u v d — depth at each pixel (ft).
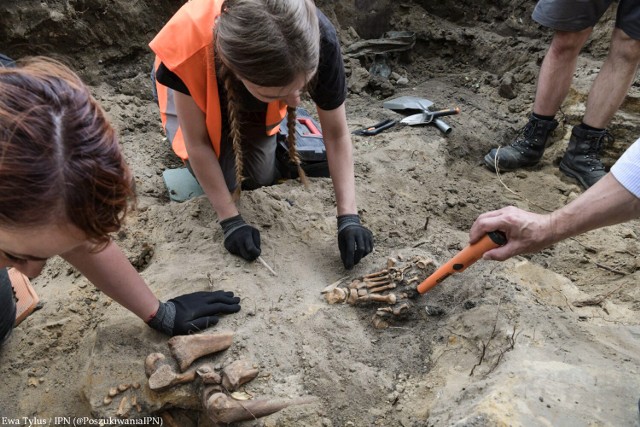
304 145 9.79
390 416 5.63
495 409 4.83
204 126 7.01
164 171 10.07
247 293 6.96
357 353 6.26
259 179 9.41
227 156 8.54
